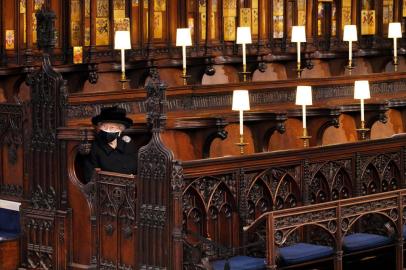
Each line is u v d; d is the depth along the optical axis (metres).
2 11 16.44
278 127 14.89
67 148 13.51
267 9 20.48
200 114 15.67
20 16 16.66
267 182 13.27
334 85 18.58
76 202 13.44
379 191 14.83
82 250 13.40
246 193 12.95
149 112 12.34
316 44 21.50
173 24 18.88
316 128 16.03
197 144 14.31
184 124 13.96
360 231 14.45
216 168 12.58
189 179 12.32
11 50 16.62
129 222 12.74
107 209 13.02
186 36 17.12
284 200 13.50
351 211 13.13
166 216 12.21
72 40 17.42
